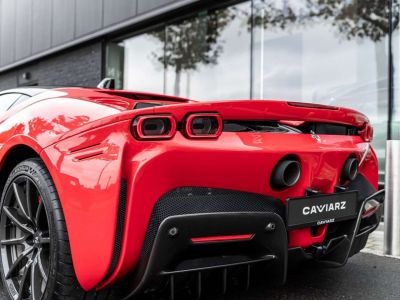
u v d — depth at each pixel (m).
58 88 2.56
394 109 3.38
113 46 8.17
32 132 1.97
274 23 6.05
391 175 3.16
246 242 1.76
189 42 6.95
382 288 2.44
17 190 2.05
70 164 1.71
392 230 3.16
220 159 1.68
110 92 2.66
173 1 6.63
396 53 3.56
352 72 5.44
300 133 2.06
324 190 2.09
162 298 1.96
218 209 1.71
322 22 5.70
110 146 1.60
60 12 8.98
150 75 7.56
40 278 1.93
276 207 1.89
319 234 2.09
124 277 1.66
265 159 1.78
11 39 10.80
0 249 2.18
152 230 1.61
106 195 1.57
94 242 1.60
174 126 1.61
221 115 1.72
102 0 7.90
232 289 1.97
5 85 11.48
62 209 1.76
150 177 1.57
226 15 6.48
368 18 5.31
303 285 2.47
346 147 2.16
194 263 1.69
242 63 6.33
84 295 1.77
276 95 6.05
